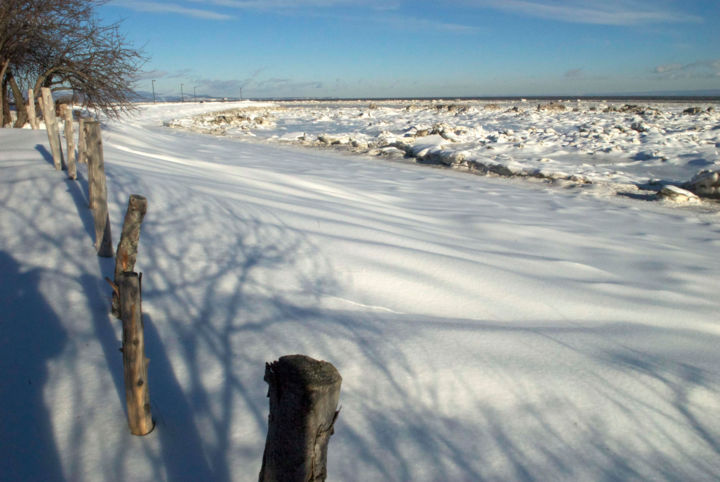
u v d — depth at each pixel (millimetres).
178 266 4625
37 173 6336
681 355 3996
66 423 2576
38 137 9445
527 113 58562
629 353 3934
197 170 10125
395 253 5730
